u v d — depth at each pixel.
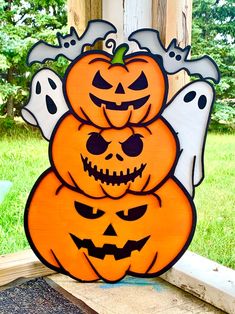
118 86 1.17
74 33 1.17
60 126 1.20
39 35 3.00
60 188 1.21
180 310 1.18
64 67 1.71
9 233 1.65
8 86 2.86
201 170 1.20
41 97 1.19
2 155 2.30
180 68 1.17
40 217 1.22
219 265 1.31
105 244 1.22
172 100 1.18
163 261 1.22
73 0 1.34
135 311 1.17
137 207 1.21
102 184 1.21
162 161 1.20
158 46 1.17
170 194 1.21
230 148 2.01
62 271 1.24
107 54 1.17
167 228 1.22
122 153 1.20
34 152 2.34
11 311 1.17
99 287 1.29
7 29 2.99
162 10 1.27
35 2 3.11
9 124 2.62
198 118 1.19
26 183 2.04
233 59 2.18
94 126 1.19
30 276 1.34
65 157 1.21
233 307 1.14
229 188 1.84
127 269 1.23
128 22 1.28
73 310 1.18
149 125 1.19
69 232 1.23
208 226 1.63
